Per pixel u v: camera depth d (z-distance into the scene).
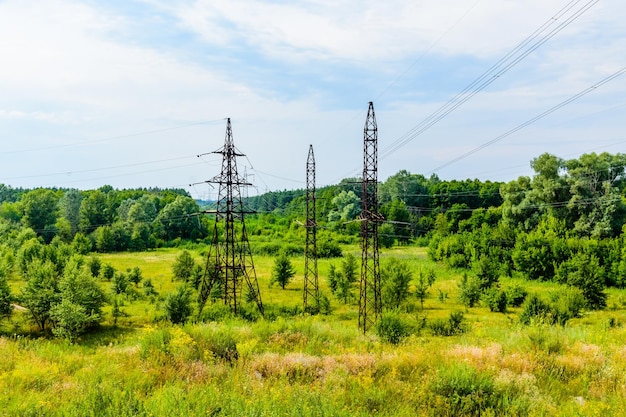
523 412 10.45
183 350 15.74
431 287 59.31
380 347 21.81
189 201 127.81
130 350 18.59
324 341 23.20
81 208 117.50
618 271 58.00
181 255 65.12
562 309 35.22
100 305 36.97
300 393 10.54
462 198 130.88
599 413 10.10
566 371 14.52
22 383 12.45
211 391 10.20
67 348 23.84
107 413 9.01
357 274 64.94
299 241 106.88
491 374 12.80
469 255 77.19
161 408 9.01
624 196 85.44
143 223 114.81
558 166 79.00
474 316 41.28
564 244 63.56
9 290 35.91
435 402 10.88
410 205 136.25
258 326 24.31
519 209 82.44
